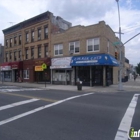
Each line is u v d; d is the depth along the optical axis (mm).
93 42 21906
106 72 22328
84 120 6406
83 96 12930
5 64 34625
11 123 6133
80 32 23141
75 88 19859
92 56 21422
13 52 34594
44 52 27812
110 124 5906
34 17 29047
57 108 8500
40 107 8773
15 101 10609
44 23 27766
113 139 4617
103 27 21000
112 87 20969
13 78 33812
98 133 5062
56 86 22531
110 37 24281
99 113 7449
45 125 5859
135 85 24469
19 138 4738
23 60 31578
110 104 9539
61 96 12883
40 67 27422
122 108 8453
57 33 25906
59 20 28844
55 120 6441
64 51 24906
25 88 20484
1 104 9688
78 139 4621
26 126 5773
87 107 8711
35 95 13367
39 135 4945
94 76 22656
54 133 5090
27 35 31266
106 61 20281
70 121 6293
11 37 35062
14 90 17375
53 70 26562
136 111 7805
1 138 4758
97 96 12969
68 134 5000
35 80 29609
